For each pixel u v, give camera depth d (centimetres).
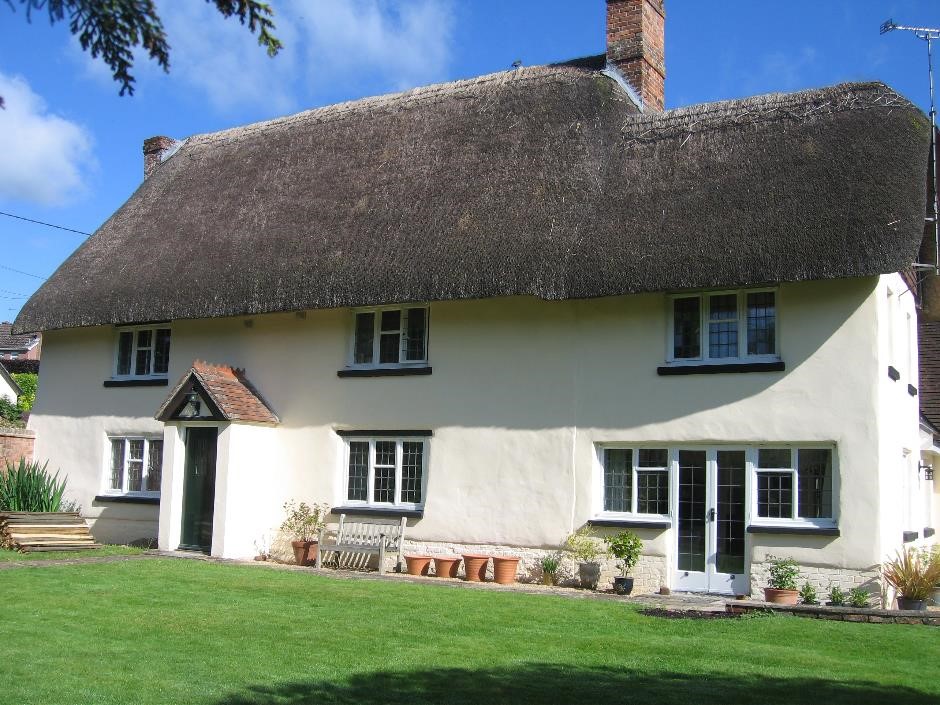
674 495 1587
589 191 1700
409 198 1864
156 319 1969
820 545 1466
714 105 1767
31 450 2258
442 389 1784
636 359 1625
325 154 2108
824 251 1427
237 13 580
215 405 1845
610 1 2084
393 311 1873
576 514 1642
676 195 1623
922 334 2320
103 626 1079
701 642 1084
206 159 2327
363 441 1867
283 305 1814
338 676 877
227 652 966
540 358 1706
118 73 555
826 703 816
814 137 1611
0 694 780
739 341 1566
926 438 1928
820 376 1491
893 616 1242
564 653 1009
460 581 1648
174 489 1920
